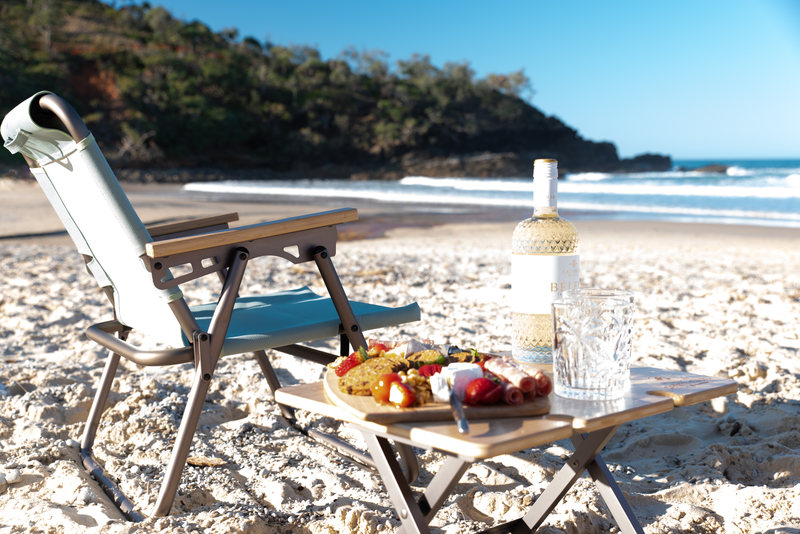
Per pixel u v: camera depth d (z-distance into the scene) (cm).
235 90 7650
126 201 126
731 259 695
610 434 110
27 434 188
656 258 700
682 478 163
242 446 183
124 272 143
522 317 124
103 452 175
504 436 84
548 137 8556
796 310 382
